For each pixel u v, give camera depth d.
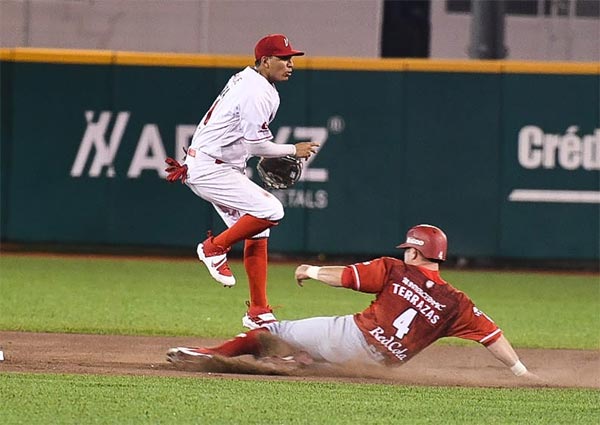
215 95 57.50
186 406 23.06
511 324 40.12
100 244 58.38
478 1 59.75
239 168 29.53
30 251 61.06
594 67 56.09
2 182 58.34
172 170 29.64
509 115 56.59
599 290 50.97
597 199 56.44
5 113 58.12
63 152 58.25
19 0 69.19
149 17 70.38
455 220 57.09
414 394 25.05
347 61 56.94
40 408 22.62
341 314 41.25
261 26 72.19
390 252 57.34
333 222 57.50
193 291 46.75
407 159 57.03
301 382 26.06
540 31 73.00
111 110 58.03
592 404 24.50
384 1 67.00
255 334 27.19
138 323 37.78
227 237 29.22
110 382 25.53
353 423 21.88
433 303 25.72
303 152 29.09
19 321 37.31
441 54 73.69
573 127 56.38
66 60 57.94
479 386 26.83
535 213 56.81
